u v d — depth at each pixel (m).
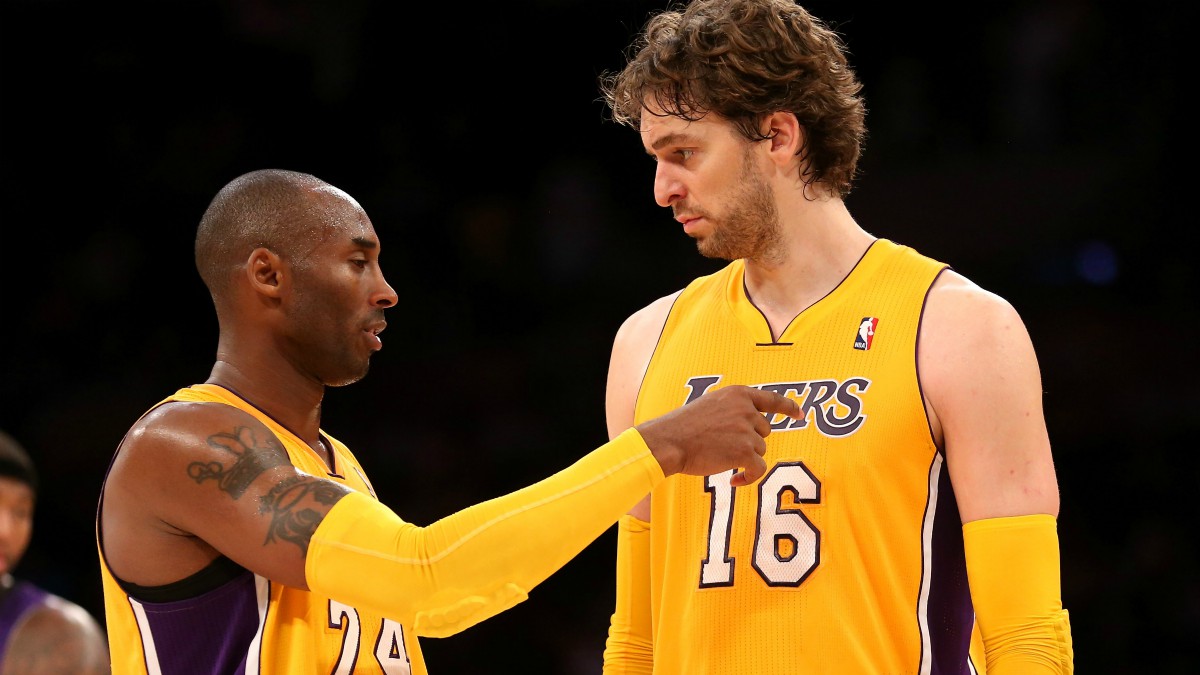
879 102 12.63
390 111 13.41
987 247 11.80
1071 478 10.78
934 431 3.26
